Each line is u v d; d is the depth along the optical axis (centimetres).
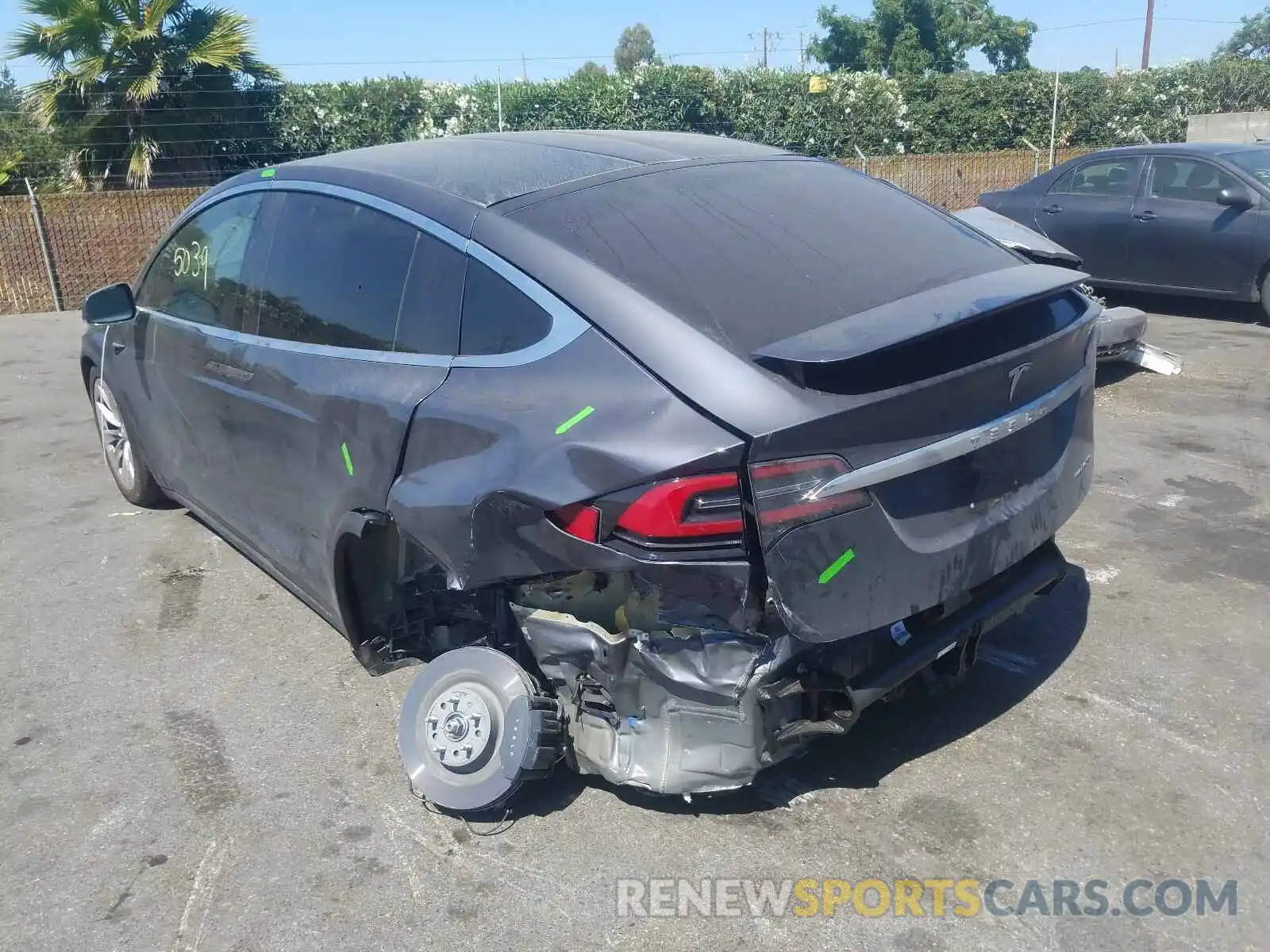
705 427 248
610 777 288
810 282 291
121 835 305
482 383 292
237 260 413
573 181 329
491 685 299
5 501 591
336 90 1938
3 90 2222
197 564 496
